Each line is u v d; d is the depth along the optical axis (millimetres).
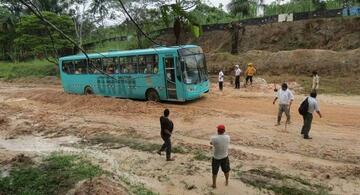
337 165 12016
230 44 41062
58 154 14695
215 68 34344
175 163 12977
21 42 39594
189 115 18938
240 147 14148
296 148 13562
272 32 38875
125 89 23891
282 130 15633
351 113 18219
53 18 37500
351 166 11852
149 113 20016
